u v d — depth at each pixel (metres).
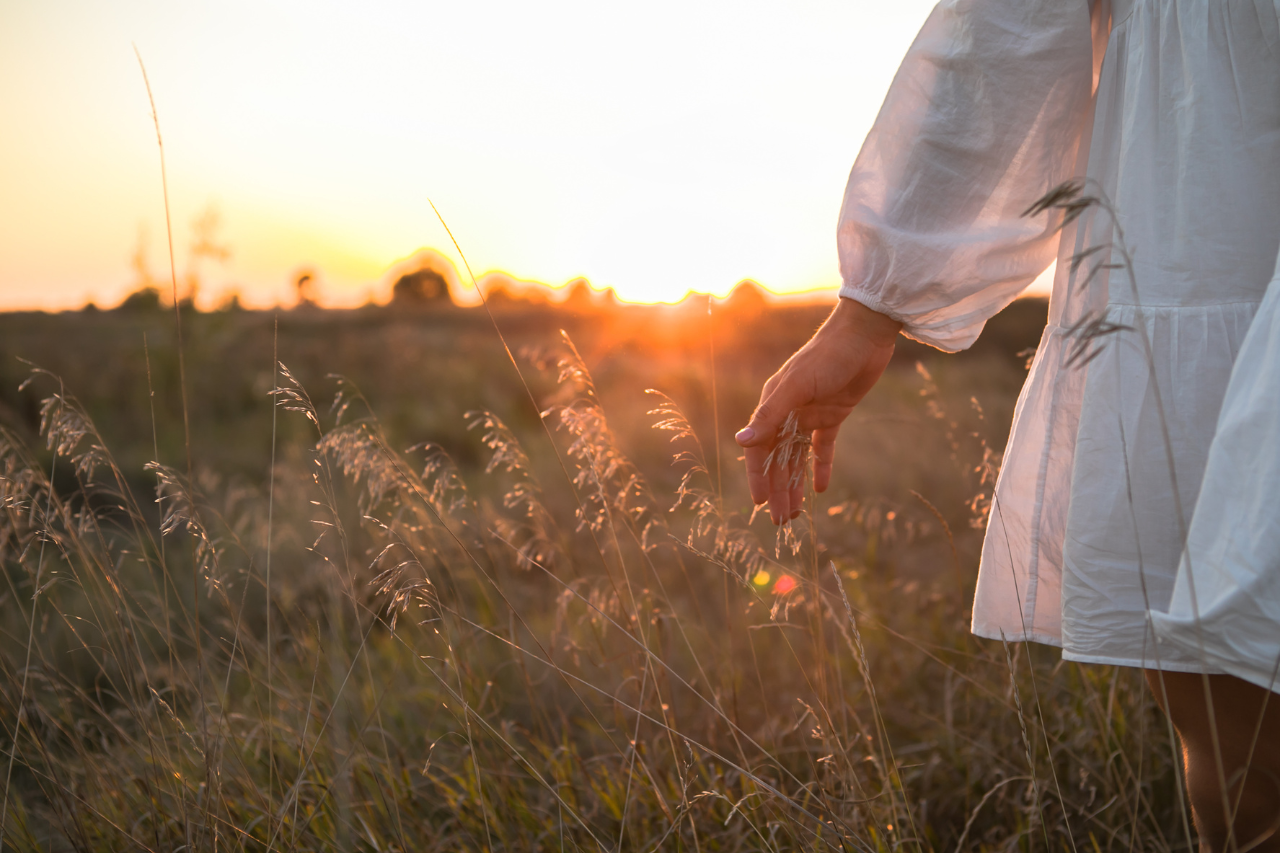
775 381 1.28
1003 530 1.20
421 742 2.31
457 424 7.00
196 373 8.55
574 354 2.03
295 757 2.06
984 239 1.20
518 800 1.86
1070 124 1.18
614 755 2.10
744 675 2.52
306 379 9.08
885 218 1.22
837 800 1.58
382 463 1.98
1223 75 0.96
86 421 1.83
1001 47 1.15
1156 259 0.98
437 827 1.93
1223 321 0.95
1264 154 0.94
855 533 3.59
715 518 1.90
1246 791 0.93
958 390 6.87
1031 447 1.18
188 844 1.52
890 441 5.01
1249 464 0.79
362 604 1.82
